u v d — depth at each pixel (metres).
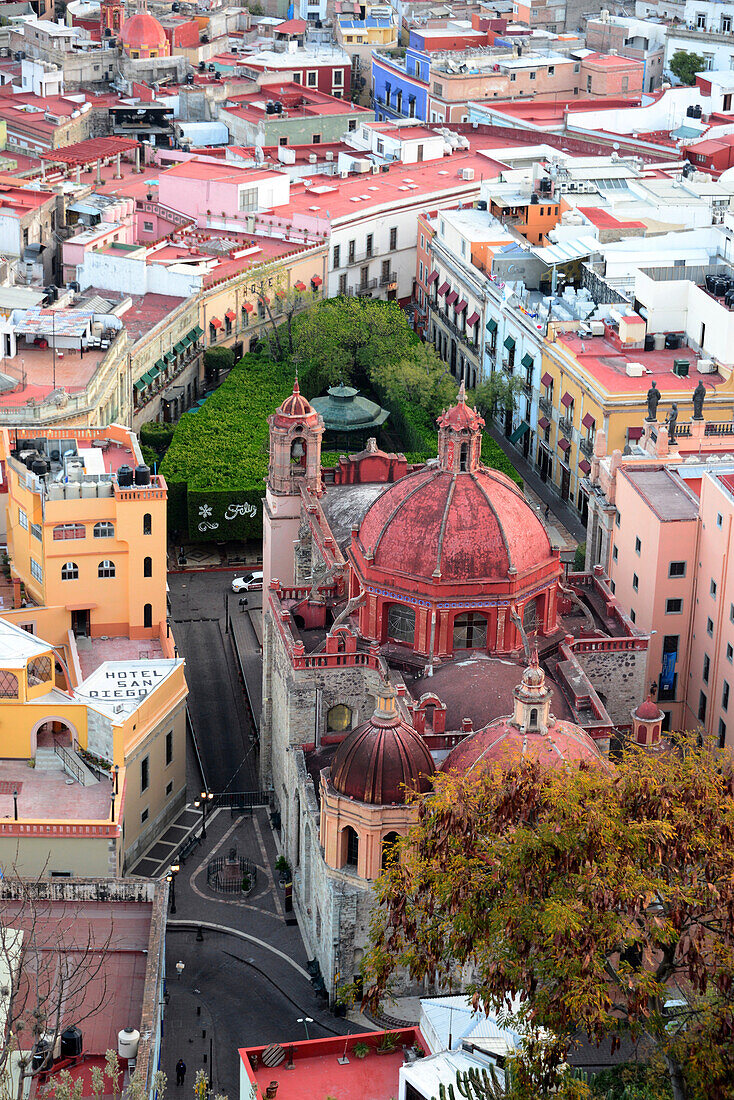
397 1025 128.88
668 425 183.50
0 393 199.00
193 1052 127.06
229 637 190.12
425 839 105.62
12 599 167.12
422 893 109.88
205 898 145.50
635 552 167.38
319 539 160.25
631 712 151.50
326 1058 113.00
